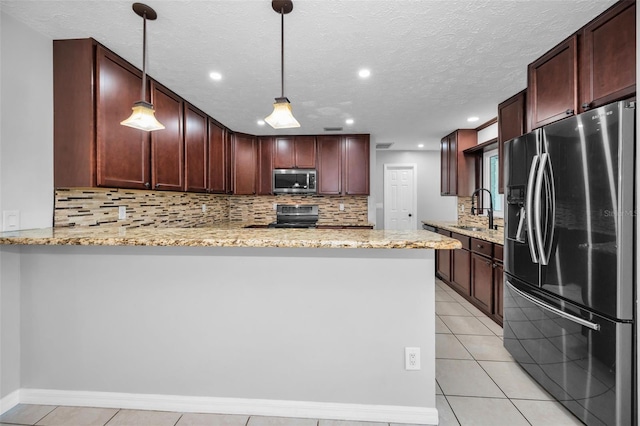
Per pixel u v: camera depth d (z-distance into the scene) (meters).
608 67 1.68
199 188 3.30
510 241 2.21
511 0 1.59
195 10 1.65
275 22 1.76
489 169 4.16
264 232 1.81
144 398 1.76
